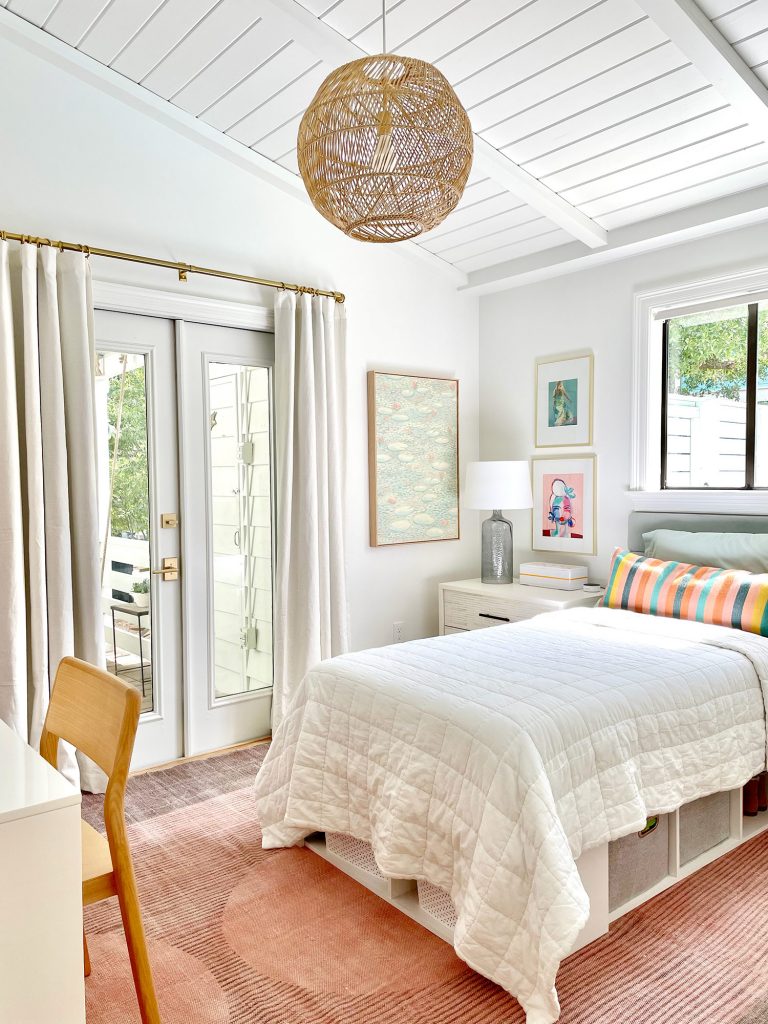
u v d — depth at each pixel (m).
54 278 2.82
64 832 1.21
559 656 2.45
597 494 3.97
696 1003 1.73
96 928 2.06
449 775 1.92
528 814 1.72
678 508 3.56
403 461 4.17
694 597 3.00
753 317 3.35
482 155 3.08
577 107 2.82
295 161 3.45
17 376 2.83
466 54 2.62
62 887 1.21
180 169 3.28
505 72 2.68
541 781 1.76
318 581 3.60
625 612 3.18
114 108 3.08
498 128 2.99
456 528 4.48
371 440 4.02
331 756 2.31
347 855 2.38
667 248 3.62
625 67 2.58
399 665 2.40
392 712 2.14
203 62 2.85
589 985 1.79
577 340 4.04
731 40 2.38
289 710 2.55
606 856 1.98
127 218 3.13
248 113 3.12
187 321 3.34
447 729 1.97
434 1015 1.72
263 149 3.37
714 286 3.43
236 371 3.54
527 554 4.38
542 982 1.62
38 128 2.89
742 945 1.95
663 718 2.14
